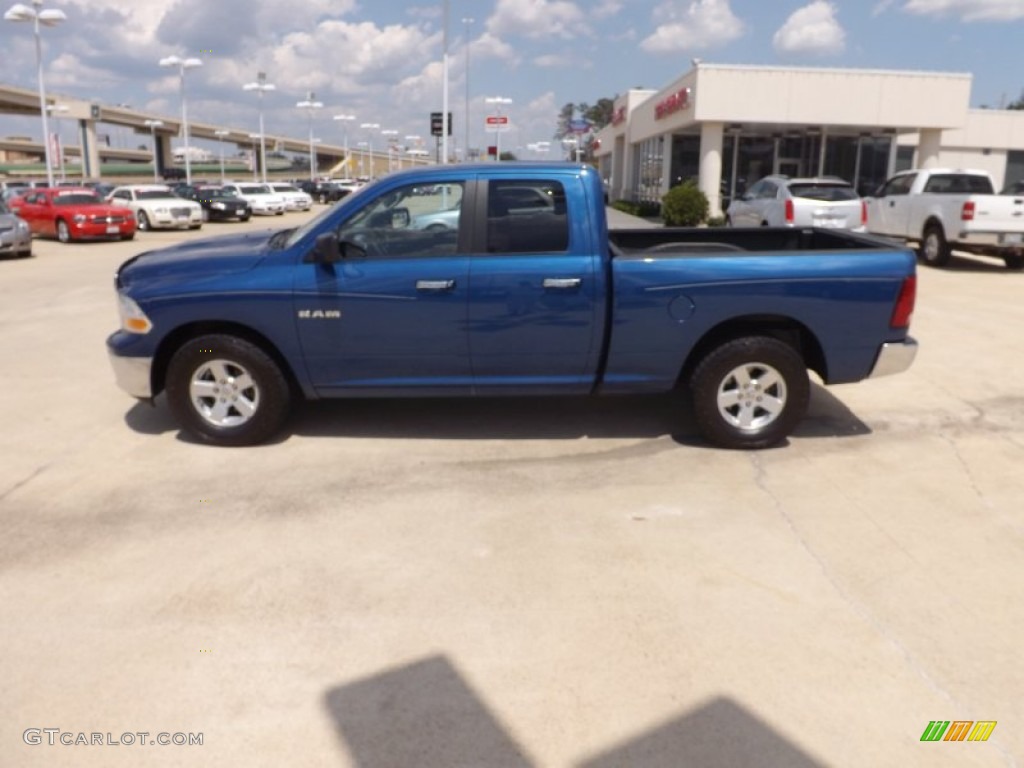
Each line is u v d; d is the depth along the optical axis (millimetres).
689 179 29688
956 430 6273
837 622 3707
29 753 2896
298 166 145375
